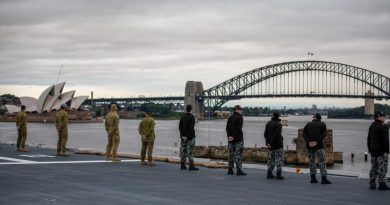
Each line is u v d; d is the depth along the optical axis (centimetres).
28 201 1223
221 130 18288
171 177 1748
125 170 1944
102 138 11812
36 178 1650
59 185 1501
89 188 1451
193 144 2011
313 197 1347
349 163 5484
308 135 1652
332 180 1731
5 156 2483
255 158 3331
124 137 12700
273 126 1742
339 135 15662
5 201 1221
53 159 2359
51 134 13262
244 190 1458
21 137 2811
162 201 1252
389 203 1264
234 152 1864
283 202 1260
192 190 1443
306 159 3225
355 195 1389
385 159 1506
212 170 2020
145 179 1675
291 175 1883
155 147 8044
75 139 11375
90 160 2342
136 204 1205
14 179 1619
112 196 1316
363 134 16525
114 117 2314
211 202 1246
